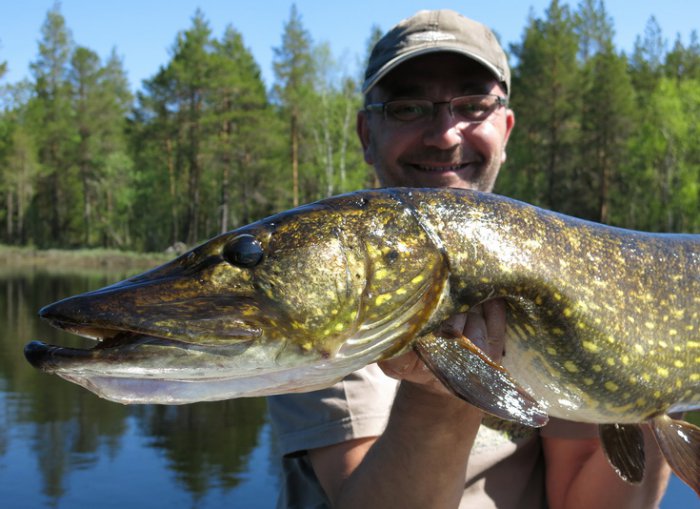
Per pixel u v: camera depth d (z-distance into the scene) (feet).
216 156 151.43
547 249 6.48
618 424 7.34
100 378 5.49
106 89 191.72
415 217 6.20
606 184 136.15
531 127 142.10
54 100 186.09
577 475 8.09
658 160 126.00
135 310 5.62
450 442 6.32
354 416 7.45
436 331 6.18
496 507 7.77
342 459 7.40
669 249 7.20
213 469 19.06
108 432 22.68
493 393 5.81
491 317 6.34
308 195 158.61
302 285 5.93
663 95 125.90
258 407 25.98
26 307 56.90
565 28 140.97
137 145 175.52
